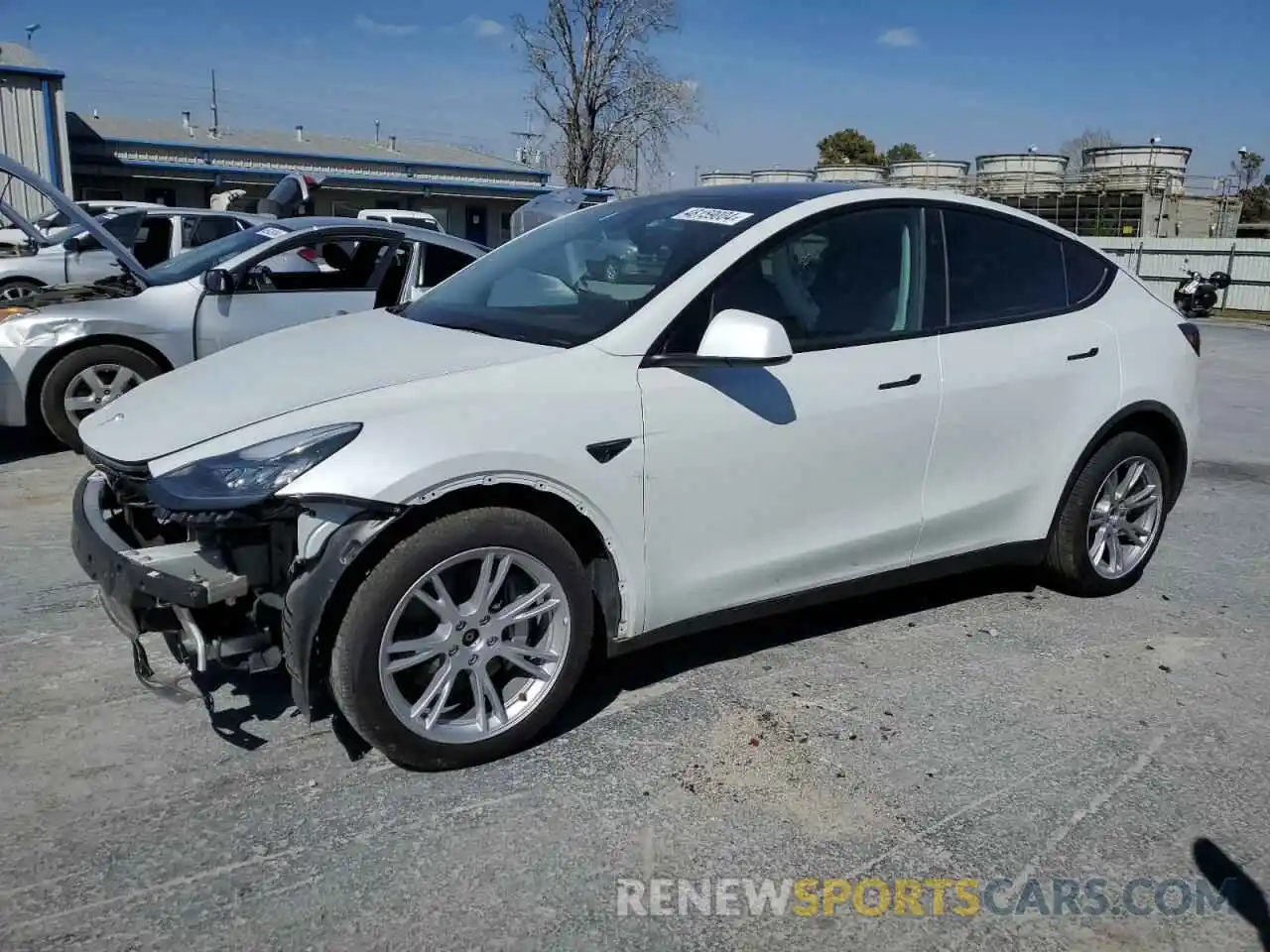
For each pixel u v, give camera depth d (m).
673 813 2.92
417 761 3.01
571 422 3.03
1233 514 6.29
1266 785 3.18
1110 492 4.55
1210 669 3.98
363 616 2.82
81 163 31.27
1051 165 37.25
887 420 3.67
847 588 3.81
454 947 2.39
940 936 2.48
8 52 23.25
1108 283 4.54
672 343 3.28
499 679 3.23
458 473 2.85
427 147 45.00
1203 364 14.30
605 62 35.72
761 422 3.38
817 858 2.75
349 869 2.64
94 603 4.27
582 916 2.50
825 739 3.35
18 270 10.35
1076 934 2.51
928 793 3.06
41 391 6.50
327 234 7.18
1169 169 35.44
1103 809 3.02
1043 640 4.19
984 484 4.05
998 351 4.00
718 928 2.48
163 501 2.76
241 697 3.50
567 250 3.95
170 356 6.72
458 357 3.21
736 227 3.58
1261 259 25.12
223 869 2.62
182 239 11.48
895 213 3.89
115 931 2.39
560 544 3.07
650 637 3.37
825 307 3.64
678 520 3.28
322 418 2.85
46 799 2.89
